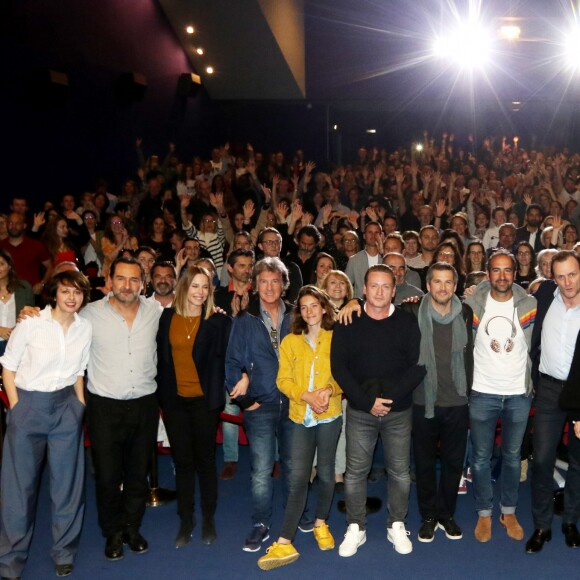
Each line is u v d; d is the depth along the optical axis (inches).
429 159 665.6
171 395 184.5
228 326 183.2
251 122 715.4
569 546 187.2
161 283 214.2
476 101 708.7
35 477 171.8
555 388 181.9
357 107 722.2
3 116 403.2
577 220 422.0
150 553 185.8
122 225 323.9
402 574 174.2
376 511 208.5
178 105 636.7
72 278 166.1
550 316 181.5
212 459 189.3
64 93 446.6
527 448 220.1
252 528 190.9
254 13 587.8
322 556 183.3
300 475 179.3
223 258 354.9
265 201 502.9
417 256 295.1
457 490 191.2
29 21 424.5
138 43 562.3
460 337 180.7
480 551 185.3
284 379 177.8
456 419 184.4
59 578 174.1
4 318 213.5
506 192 502.0
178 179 539.5
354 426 181.5
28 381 166.9
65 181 467.2
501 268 180.1
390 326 177.2
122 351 177.0
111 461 179.9
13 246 284.4
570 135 735.7
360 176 599.5
